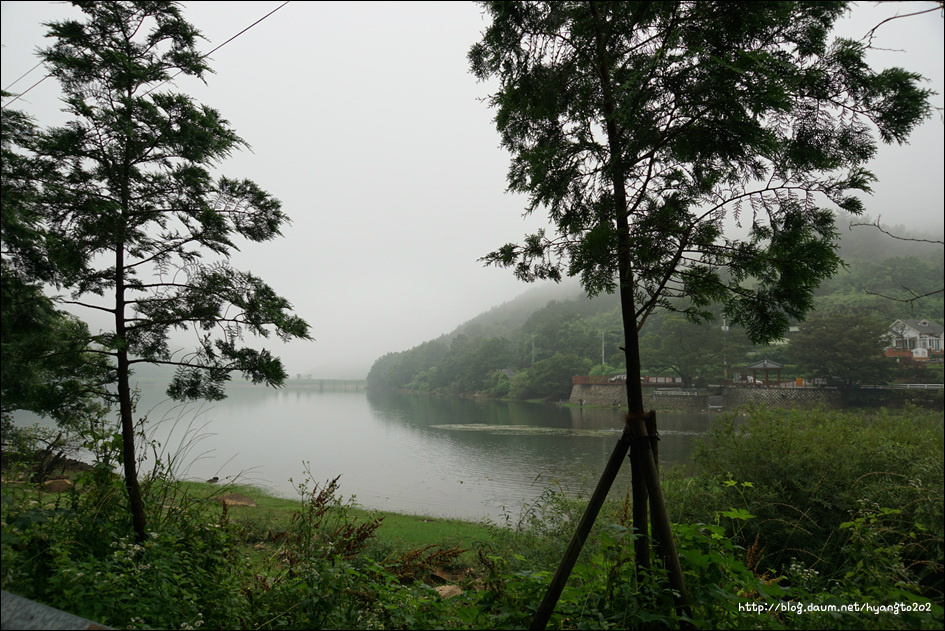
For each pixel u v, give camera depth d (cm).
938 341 6581
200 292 482
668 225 329
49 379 436
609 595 303
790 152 314
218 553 405
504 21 316
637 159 319
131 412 451
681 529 322
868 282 8738
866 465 615
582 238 351
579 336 9250
